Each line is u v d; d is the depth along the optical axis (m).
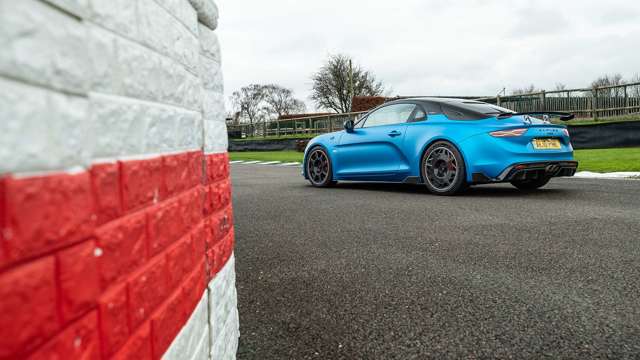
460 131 4.79
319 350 1.41
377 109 5.86
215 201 1.22
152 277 0.73
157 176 0.76
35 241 0.43
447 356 1.36
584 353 1.37
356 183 6.83
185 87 0.94
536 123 4.60
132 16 0.67
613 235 2.88
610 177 6.42
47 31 0.45
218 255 1.23
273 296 1.91
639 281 2.01
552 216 3.56
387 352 1.39
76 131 0.50
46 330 0.45
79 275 0.51
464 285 2.00
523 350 1.39
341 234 3.12
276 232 3.23
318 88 44.50
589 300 1.79
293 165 12.33
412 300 1.83
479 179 4.65
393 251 2.62
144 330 0.69
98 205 0.55
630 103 13.67
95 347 0.54
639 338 1.46
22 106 0.41
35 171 0.43
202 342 1.04
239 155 19.75
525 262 2.34
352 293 1.93
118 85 0.62
